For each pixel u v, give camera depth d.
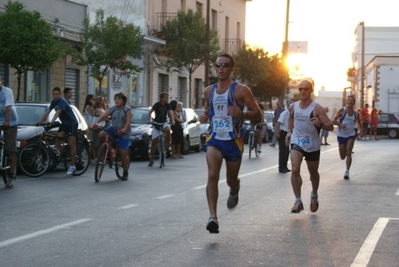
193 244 8.65
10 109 14.48
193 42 40.66
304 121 11.29
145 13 40.97
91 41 30.88
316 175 11.41
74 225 10.02
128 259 7.80
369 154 28.73
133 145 23.34
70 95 20.59
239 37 56.84
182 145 27.02
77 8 32.47
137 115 25.16
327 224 10.22
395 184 16.12
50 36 24.12
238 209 11.73
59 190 14.42
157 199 13.01
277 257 7.92
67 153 17.97
